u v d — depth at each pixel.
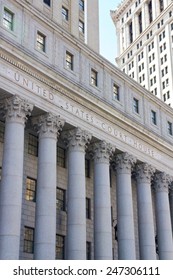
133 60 122.38
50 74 37.53
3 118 36.22
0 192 32.44
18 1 37.59
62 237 41.75
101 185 41.47
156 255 49.66
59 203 42.47
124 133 46.44
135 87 51.19
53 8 53.06
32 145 41.00
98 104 42.50
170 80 105.38
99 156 42.50
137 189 48.75
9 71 34.06
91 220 45.56
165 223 50.19
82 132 39.97
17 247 30.95
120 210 44.09
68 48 42.31
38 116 37.19
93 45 59.53
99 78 45.53
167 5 113.38
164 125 55.53
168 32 109.50
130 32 129.75
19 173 32.59
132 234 43.09
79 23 59.34
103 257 38.84
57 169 43.12
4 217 31.19
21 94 34.59
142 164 48.78
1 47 33.34
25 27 37.78
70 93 39.59
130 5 129.75
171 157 54.53
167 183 52.50
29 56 35.81
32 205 39.09
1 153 37.25
